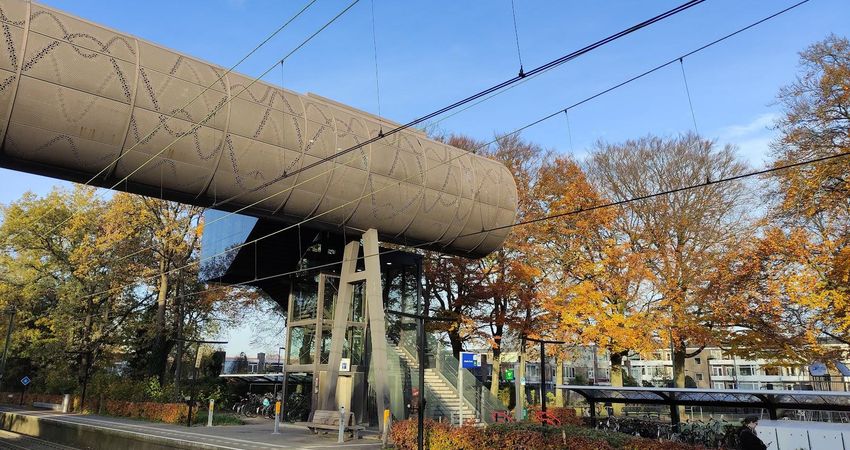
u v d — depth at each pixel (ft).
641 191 104.42
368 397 83.30
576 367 202.18
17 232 136.15
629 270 93.86
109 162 58.59
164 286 123.95
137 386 110.42
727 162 102.83
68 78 54.19
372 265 76.74
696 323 90.27
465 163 88.33
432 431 51.01
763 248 82.79
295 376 96.17
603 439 41.37
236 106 65.10
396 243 86.02
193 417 86.94
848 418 70.59
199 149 62.13
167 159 60.85
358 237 83.71
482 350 121.90
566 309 94.43
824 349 80.59
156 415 93.04
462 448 47.88
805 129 85.20
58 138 54.95
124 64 57.82
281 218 74.43
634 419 79.77
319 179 71.05
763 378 283.59
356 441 63.57
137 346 132.57
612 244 97.76
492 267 109.81
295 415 88.89
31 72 52.42
